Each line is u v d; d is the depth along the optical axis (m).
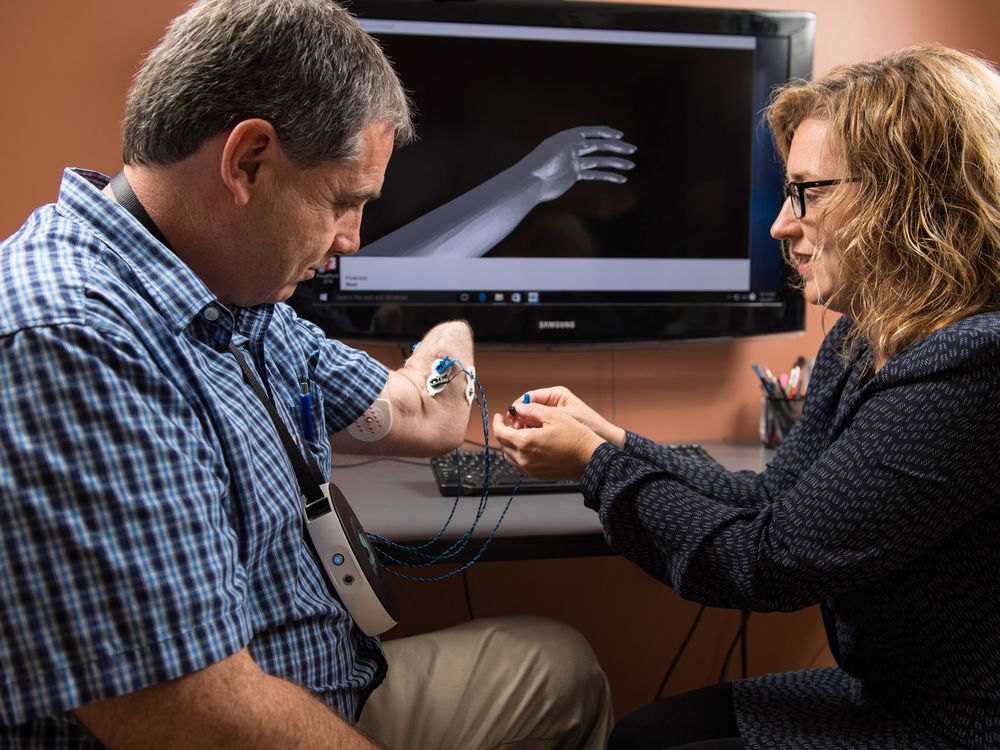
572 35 1.62
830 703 1.06
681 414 1.84
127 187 0.79
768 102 1.70
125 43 1.56
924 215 0.94
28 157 1.55
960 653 0.92
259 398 0.89
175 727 0.64
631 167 1.67
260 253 0.79
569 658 1.24
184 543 0.65
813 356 1.89
